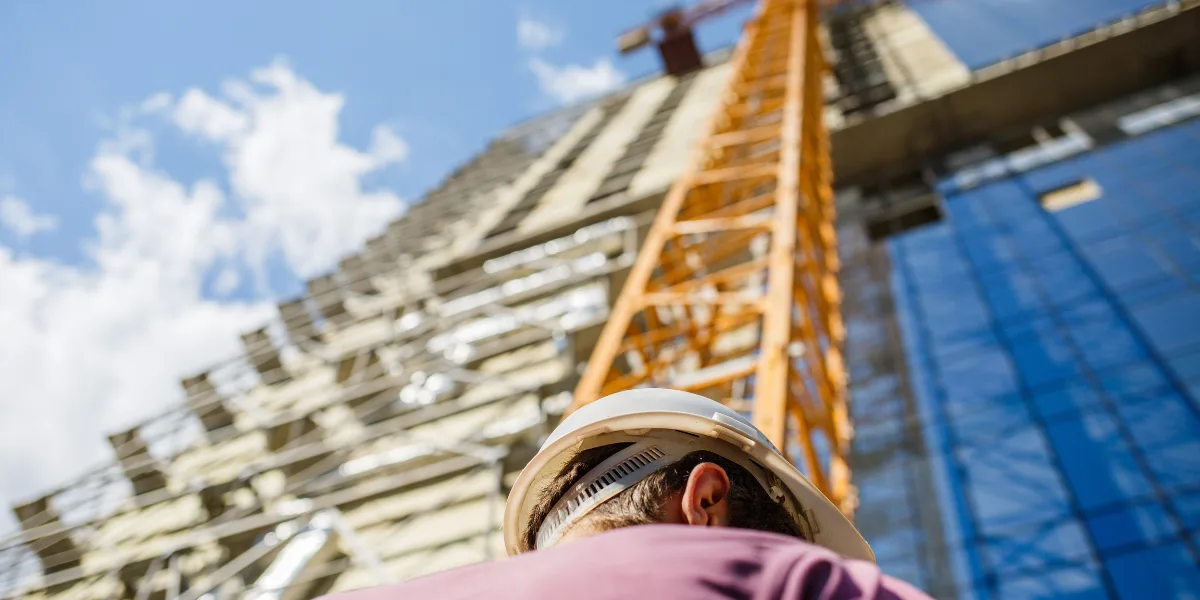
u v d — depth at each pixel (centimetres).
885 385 2219
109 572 1773
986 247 2652
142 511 2103
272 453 2089
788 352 1107
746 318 1759
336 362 2389
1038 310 2258
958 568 1645
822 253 2105
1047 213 2692
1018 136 3312
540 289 2341
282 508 1706
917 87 3628
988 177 3094
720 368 1116
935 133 3431
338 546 1540
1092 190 2719
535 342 2067
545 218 3500
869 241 3020
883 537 1781
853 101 3762
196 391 2598
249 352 2839
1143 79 3269
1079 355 2031
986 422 1958
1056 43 3506
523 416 1727
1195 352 1875
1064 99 3331
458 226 4059
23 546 2034
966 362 2172
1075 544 1585
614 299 2255
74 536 2069
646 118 5191
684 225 1912
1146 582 1470
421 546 1489
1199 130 2719
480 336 2164
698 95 5325
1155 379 1858
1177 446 1678
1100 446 1761
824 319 1744
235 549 1645
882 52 4422
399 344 2417
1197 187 2427
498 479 1566
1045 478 1748
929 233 2884
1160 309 2052
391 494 1688
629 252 2602
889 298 2600
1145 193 2538
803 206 1958
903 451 1978
